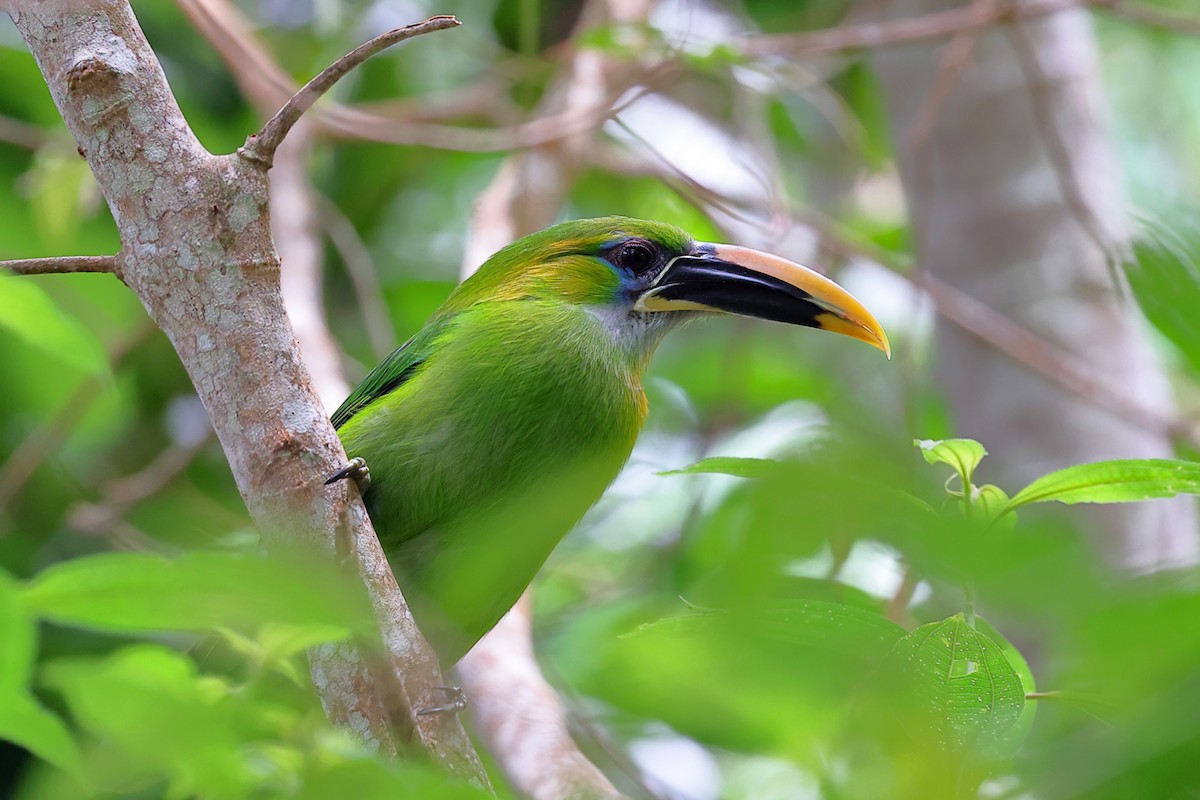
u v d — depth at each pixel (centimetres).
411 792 407
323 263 1501
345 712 591
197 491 1265
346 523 614
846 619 474
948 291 1228
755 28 1481
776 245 1256
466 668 903
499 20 1553
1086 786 362
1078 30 1364
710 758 959
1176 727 342
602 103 1230
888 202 1792
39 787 451
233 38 1219
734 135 1559
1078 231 1308
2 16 1380
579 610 1181
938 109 1227
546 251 928
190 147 630
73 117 632
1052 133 1187
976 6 1209
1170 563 418
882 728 459
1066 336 1291
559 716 853
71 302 1366
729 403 1378
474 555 783
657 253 945
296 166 1271
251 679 495
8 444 1359
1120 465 547
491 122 1583
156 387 1416
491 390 836
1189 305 470
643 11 1378
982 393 1313
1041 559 423
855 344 1569
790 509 453
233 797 411
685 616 500
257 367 620
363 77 1526
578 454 863
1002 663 461
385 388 902
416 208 1611
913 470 512
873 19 1432
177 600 357
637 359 938
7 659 354
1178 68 1725
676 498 1340
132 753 396
